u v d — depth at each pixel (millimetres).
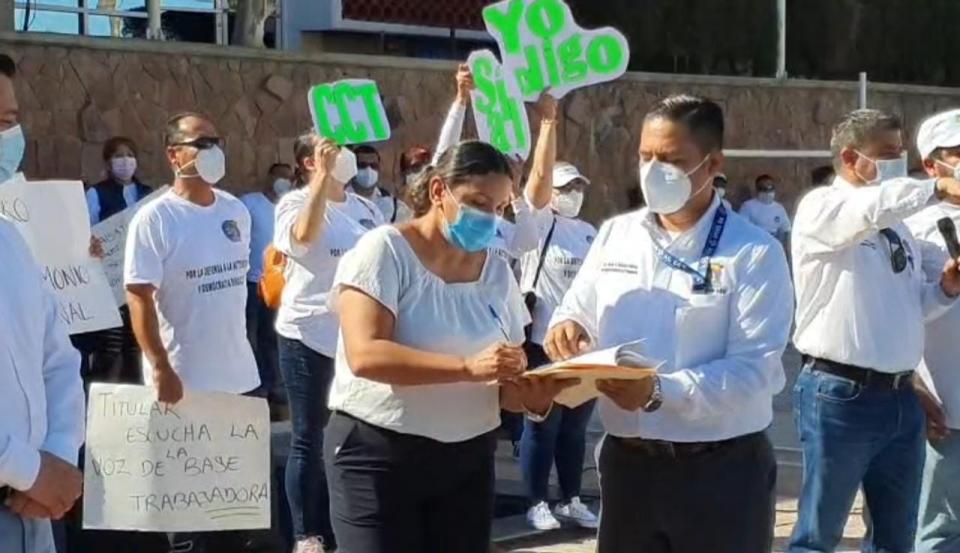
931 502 6938
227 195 7738
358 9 20094
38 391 4465
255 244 13828
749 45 22641
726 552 5203
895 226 6582
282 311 8039
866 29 24016
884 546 6754
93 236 7773
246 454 7391
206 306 7438
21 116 14180
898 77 24469
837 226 6332
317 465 8008
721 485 5176
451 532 5527
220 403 7352
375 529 5379
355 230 7965
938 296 6637
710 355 5113
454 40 21016
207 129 7445
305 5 19844
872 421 6520
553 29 7887
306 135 8125
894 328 6480
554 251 9242
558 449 9445
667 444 5176
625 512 5336
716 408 5008
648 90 19562
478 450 5465
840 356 6496
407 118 17109
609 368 4785
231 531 8289
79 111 14594
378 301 5242
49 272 7520
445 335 5305
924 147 6684
